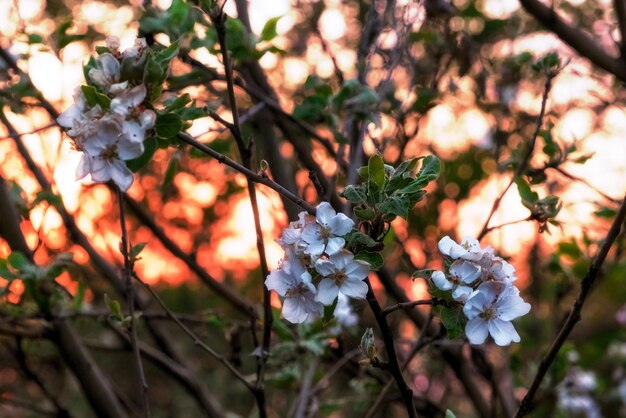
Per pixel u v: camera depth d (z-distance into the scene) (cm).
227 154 157
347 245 110
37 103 158
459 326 111
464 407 268
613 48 214
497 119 202
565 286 186
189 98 112
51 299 156
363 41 158
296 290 111
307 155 168
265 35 147
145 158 110
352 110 149
